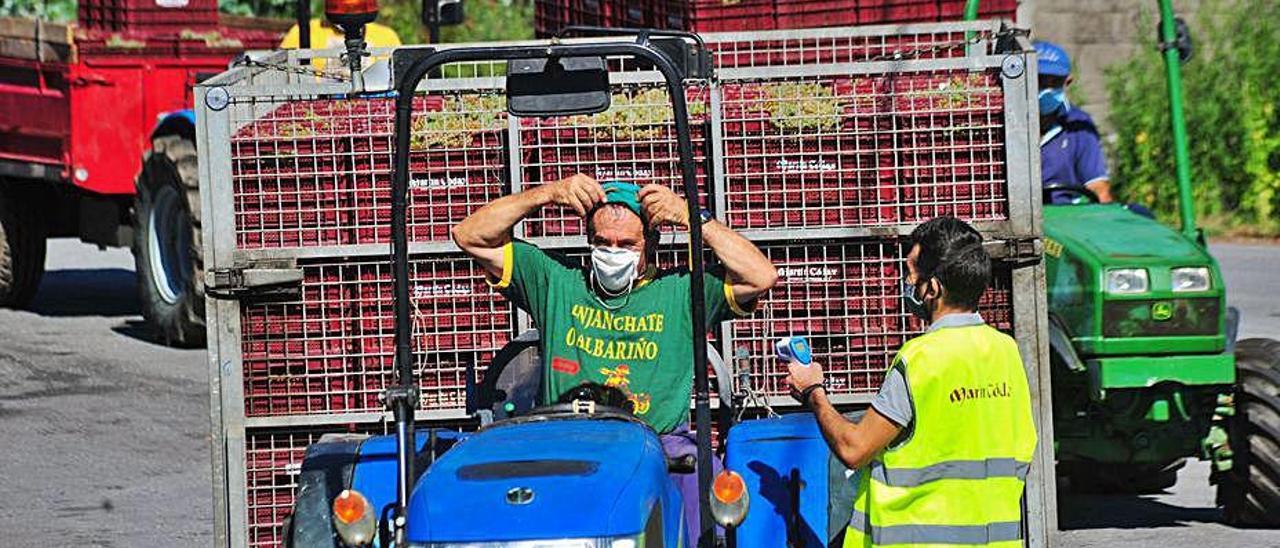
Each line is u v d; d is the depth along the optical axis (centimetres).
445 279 1265
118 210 2766
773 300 1270
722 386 1192
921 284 969
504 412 1140
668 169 1271
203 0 2894
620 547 880
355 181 1259
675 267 1204
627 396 1090
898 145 1248
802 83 1256
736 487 926
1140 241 1444
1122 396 1441
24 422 2070
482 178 1266
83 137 2681
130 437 1995
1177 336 1396
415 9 4256
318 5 4191
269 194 1255
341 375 1264
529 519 884
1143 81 3903
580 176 1089
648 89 1269
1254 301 2764
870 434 945
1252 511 1482
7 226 2923
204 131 1238
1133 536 1502
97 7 2845
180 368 2412
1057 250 1450
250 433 1270
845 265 1264
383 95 1255
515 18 4300
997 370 953
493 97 1262
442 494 908
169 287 2584
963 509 941
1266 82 3822
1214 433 1494
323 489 1102
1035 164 1229
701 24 1998
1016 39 1318
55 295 3184
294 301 1261
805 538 1060
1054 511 1224
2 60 2808
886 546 948
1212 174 3825
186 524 1611
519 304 1135
